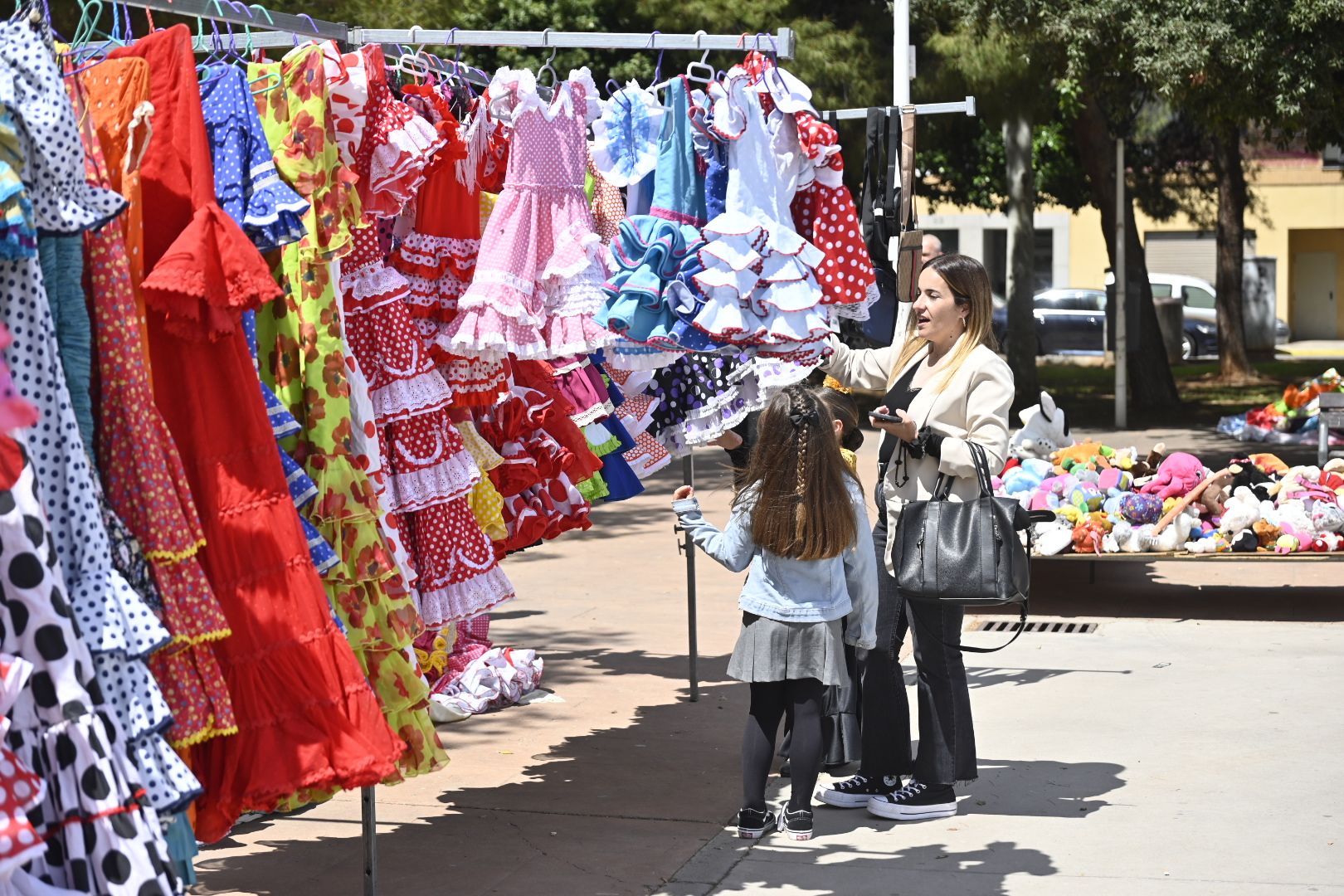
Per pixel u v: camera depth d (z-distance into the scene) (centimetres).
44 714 264
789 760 512
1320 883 440
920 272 566
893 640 524
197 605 305
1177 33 1574
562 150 478
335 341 387
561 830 505
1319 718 625
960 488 505
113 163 327
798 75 1673
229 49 438
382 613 390
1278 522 848
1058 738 605
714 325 470
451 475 454
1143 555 843
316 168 374
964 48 1697
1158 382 2177
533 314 468
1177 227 4109
